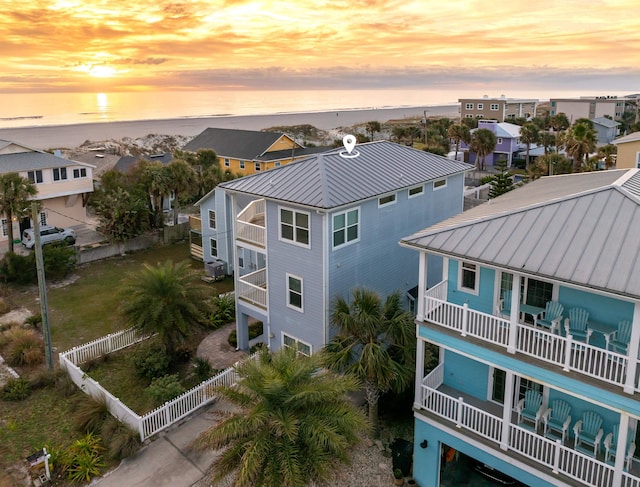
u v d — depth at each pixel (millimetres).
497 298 14430
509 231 12984
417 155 24984
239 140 62156
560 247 11953
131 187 39875
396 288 22875
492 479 15117
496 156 73375
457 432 13992
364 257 20500
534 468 12648
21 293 29594
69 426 17969
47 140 106062
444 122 105000
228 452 11820
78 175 41094
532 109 115688
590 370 11523
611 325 12469
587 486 11867
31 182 35938
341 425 11930
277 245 20188
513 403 14406
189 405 18594
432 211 24344
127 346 23469
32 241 35750
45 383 20328
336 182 19547
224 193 31281
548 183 19281
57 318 26375
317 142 118000
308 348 20219
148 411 18734
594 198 13117
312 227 18656
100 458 16312
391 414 18047
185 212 47625
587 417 12711
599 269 11016
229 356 22562
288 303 20453
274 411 11836
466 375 15453
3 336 23672
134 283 20938
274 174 20766
